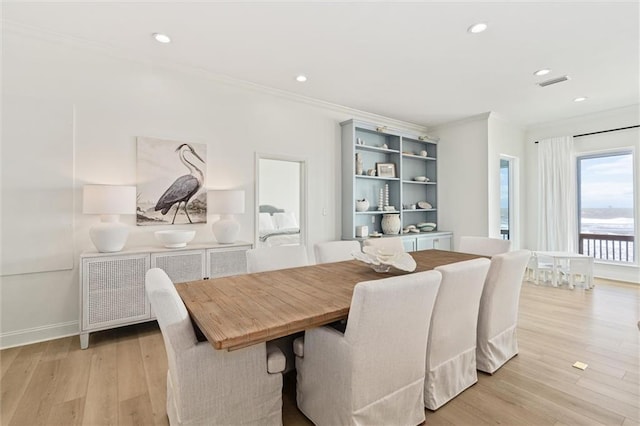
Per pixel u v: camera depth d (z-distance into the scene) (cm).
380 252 221
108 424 162
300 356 167
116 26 248
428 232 514
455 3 218
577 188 514
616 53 289
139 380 204
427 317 160
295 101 408
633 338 266
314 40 268
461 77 343
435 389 175
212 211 326
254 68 323
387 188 509
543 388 195
